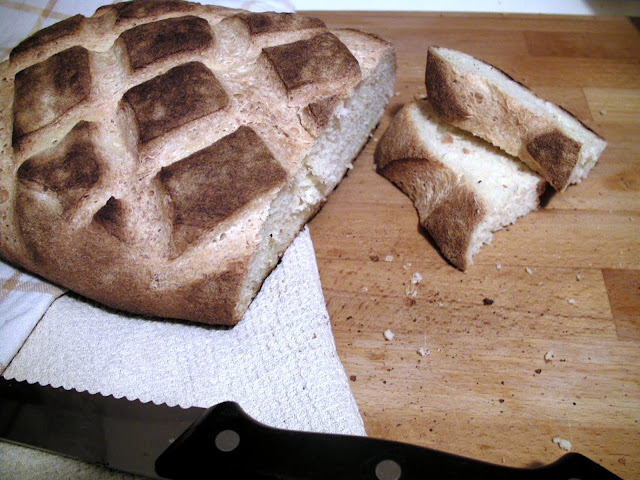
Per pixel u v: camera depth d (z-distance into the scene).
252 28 0.26
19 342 0.23
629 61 0.33
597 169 0.28
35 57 0.27
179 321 0.24
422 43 0.35
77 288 0.24
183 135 0.23
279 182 0.23
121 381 0.22
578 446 0.20
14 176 0.24
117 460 0.19
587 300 0.24
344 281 0.25
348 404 0.21
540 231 0.26
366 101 0.28
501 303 0.24
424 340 0.23
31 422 0.21
